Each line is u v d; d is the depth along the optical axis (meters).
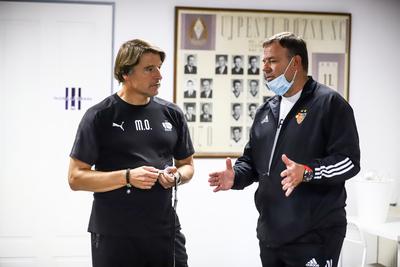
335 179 1.93
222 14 3.58
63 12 3.47
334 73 3.70
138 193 2.05
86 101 3.52
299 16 3.65
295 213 2.03
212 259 3.66
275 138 2.16
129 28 3.53
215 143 3.63
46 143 3.50
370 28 3.74
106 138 2.08
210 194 3.64
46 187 3.51
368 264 3.60
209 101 3.61
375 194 3.18
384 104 3.79
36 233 3.52
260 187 2.19
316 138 2.02
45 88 3.48
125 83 2.10
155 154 2.12
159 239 2.10
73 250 3.55
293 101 2.14
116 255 2.06
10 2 3.43
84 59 3.51
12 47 3.45
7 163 3.48
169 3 3.55
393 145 3.80
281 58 2.07
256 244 3.70
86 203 3.55
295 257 2.05
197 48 3.57
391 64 3.77
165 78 3.58
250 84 3.64
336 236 2.04
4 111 3.46
